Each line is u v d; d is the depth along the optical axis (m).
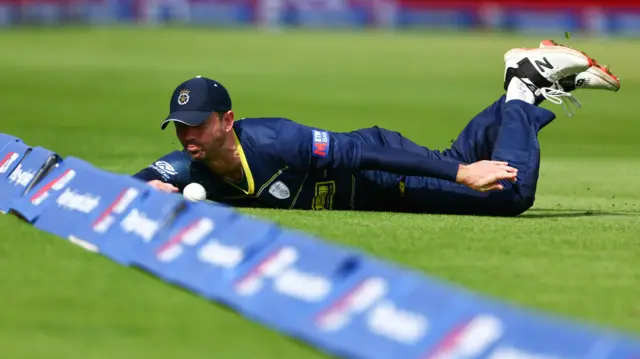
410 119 51.75
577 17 180.38
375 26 181.50
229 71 82.62
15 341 10.92
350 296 11.02
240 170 19.86
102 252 15.05
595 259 15.62
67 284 13.32
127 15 175.62
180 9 176.88
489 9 181.00
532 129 21.56
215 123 19.12
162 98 60.50
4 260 14.69
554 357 9.14
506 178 19.81
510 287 13.52
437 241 16.73
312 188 20.42
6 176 20.19
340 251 11.70
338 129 45.88
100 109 53.28
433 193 21.28
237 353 10.52
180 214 14.47
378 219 19.19
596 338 9.16
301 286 11.61
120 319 11.73
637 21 178.75
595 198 26.62
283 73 82.25
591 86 23.27
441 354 9.72
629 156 39.78
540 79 22.73
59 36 129.88
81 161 18.14
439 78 81.31
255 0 178.75
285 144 19.67
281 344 10.81
